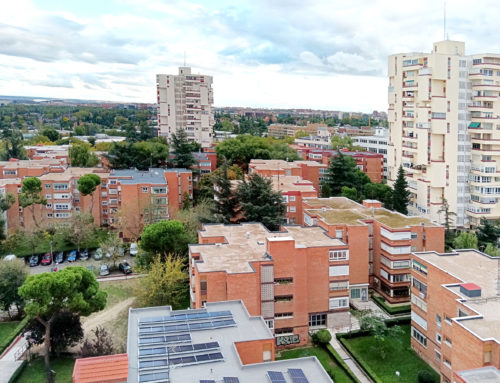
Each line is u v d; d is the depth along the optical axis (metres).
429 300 54.97
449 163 105.56
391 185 123.06
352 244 72.06
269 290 57.56
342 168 121.69
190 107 183.00
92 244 99.62
